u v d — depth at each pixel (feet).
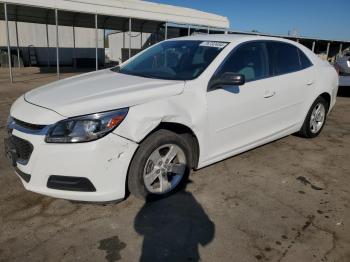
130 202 10.85
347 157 15.48
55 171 9.11
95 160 9.07
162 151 10.84
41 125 9.13
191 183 12.25
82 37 82.12
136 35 84.99
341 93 33.96
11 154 9.96
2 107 23.84
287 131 15.58
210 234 9.39
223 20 70.28
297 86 15.19
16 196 11.06
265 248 8.89
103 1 48.91
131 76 12.42
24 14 53.11
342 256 8.68
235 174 13.16
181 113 10.60
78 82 11.76
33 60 75.77
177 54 13.39
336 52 113.50
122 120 9.40
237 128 12.73
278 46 14.80
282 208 10.85
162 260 8.33
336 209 10.93
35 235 9.11
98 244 8.84
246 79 12.91
